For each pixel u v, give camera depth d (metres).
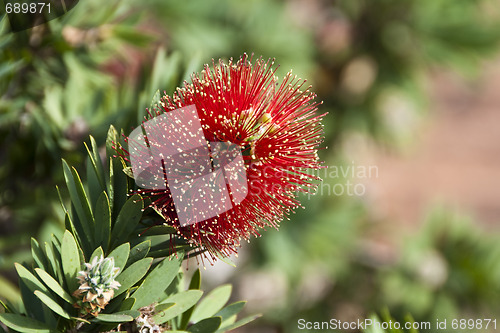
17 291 0.56
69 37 0.57
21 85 0.58
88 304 0.44
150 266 0.46
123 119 0.55
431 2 0.91
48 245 0.45
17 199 0.58
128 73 0.59
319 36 0.90
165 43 0.74
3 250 0.58
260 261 0.90
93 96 0.58
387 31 0.92
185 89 0.46
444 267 0.84
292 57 0.84
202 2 0.80
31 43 0.56
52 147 0.56
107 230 0.46
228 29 0.83
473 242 0.85
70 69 0.58
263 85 0.46
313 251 0.90
